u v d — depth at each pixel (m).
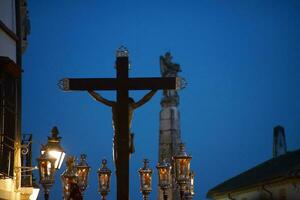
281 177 23.05
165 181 14.77
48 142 13.02
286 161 27.86
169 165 14.89
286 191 23.58
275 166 28.36
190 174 14.91
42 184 12.41
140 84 12.57
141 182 15.45
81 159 15.06
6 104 13.65
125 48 12.77
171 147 29.84
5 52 14.45
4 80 13.60
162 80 12.58
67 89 12.52
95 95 12.60
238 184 29.81
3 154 13.27
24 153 14.56
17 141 14.33
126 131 12.47
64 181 14.08
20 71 14.49
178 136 30.28
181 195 13.56
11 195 13.63
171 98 30.64
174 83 12.55
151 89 12.59
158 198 27.03
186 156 13.62
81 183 14.88
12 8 15.28
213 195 32.91
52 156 12.52
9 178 13.49
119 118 12.50
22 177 15.15
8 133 13.80
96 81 12.55
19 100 14.65
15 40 15.34
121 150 12.40
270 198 25.33
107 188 15.49
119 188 12.28
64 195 14.01
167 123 30.27
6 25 14.70
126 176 12.34
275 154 35.22
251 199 27.48
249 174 31.44
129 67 12.77
